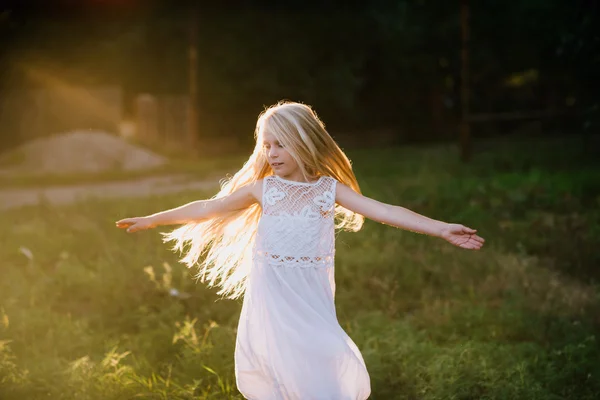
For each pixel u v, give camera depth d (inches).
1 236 347.3
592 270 289.6
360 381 135.6
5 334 206.4
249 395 138.6
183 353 190.5
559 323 222.7
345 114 1096.2
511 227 364.2
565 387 180.4
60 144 745.0
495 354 196.4
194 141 800.9
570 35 607.5
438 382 175.9
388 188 494.6
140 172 684.1
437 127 1109.7
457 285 267.4
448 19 1162.0
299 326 133.3
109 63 1040.8
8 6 994.7
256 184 142.9
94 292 258.5
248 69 1019.9
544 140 943.0
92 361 191.9
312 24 1063.6
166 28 1031.0
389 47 1128.2
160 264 276.5
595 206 419.5
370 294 259.1
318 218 138.4
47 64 1019.3
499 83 1151.0
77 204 444.5
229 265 153.9
